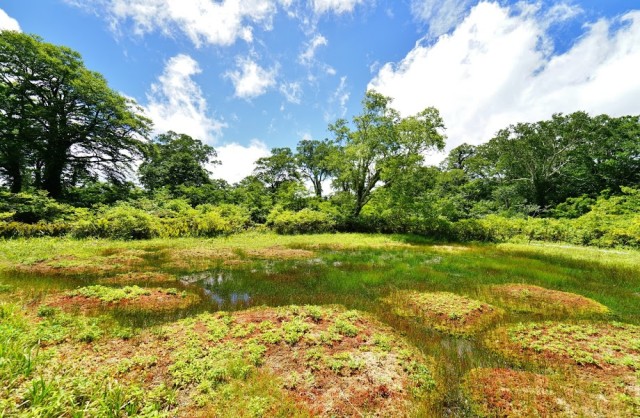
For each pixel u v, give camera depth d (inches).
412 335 225.1
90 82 957.8
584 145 1307.8
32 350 171.8
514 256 565.0
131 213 727.1
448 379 171.3
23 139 897.5
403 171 968.3
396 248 666.2
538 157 1446.9
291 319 241.3
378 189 1050.7
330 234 943.0
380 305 287.6
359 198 1129.4
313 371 171.6
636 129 1192.2
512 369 182.1
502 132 1514.5
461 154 1811.0
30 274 352.8
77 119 1008.2
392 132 987.9
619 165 1219.9
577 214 1166.3
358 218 1053.2
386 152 1025.5
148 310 258.4
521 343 211.3
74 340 194.5
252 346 191.9
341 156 1104.2
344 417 137.0
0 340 165.9
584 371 176.1
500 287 346.9
